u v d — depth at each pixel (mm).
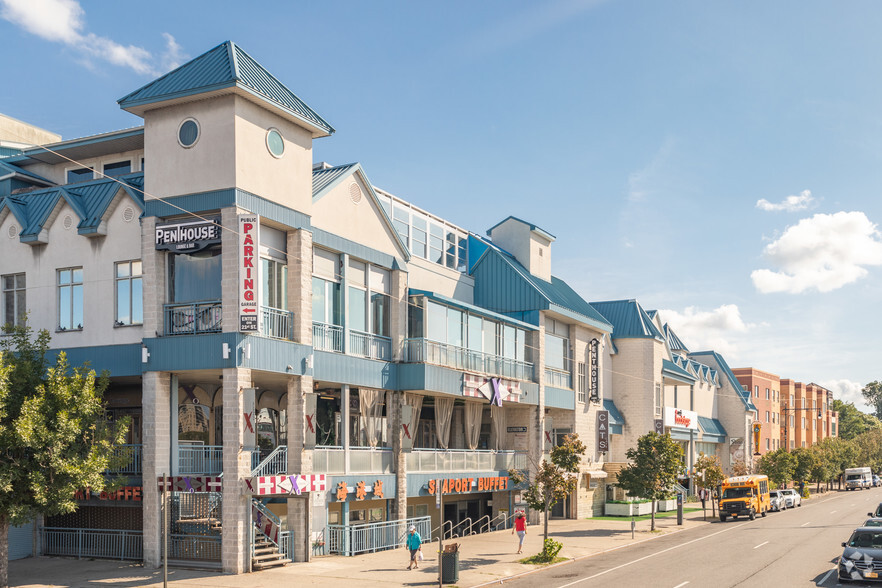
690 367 77750
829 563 32156
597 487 57375
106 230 31828
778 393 106000
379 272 37594
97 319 31688
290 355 30531
